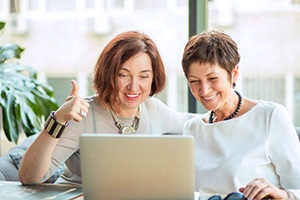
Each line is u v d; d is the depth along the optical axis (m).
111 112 2.19
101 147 1.59
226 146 1.99
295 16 4.32
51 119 1.97
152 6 4.64
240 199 1.64
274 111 1.98
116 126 2.18
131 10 4.71
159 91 2.24
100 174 1.61
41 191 1.93
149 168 1.57
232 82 2.02
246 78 4.39
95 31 4.79
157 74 2.18
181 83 4.32
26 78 3.39
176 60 4.45
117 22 4.75
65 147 2.10
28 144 2.81
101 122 2.17
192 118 2.20
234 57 1.97
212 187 1.96
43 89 3.44
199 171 1.99
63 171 2.49
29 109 3.23
